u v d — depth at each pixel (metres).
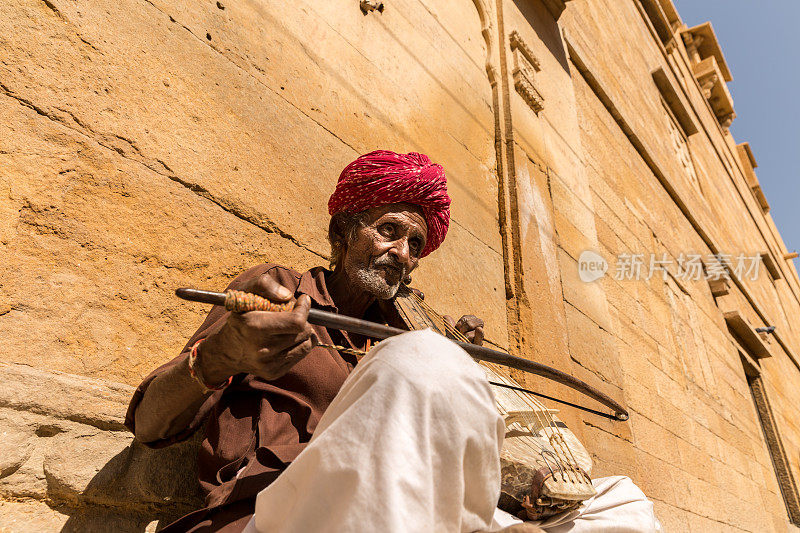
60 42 1.32
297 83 2.01
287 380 1.06
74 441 1.04
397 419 0.58
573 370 2.92
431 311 1.46
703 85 10.82
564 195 3.67
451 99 2.95
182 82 1.58
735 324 6.88
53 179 1.21
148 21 1.55
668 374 4.35
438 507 0.57
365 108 2.30
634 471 3.10
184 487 1.14
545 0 4.52
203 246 1.47
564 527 0.99
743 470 5.18
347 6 2.45
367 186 1.29
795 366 10.33
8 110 1.18
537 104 3.68
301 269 1.72
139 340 1.25
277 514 0.63
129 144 1.38
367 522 0.52
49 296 1.13
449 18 3.25
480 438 0.62
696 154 8.62
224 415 1.03
